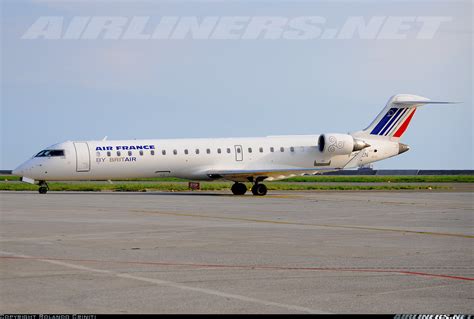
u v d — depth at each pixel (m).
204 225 58.69
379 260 38.19
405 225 59.56
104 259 38.12
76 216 67.81
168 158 120.44
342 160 127.62
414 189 159.88
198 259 38.25
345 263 37.03
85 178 119.75
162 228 55.84
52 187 158.00
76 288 29.66
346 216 69.62
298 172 122.19
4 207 81.44
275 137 127.06
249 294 28.64
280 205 88.06
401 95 129.00
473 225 59.78
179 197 109.75
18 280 31.47
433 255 40.28
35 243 45.28
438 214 73.06
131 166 119.31
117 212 73.62
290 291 29.30
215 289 29.66
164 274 33.31
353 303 27.08
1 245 44.16
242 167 123.75
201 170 122.12
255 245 44.72
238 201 97.44
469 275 33.41
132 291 29.11
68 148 117.44
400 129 129.75
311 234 51.66
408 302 27.31
